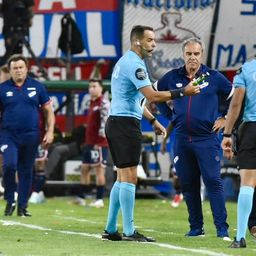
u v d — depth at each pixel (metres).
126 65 33.34
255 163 31.34
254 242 34.41
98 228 40.19
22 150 45.75
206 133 36.59
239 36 65.38
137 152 33.47
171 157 62.47
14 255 29.16
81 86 61.81
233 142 33.47
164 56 64.94
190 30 65.06
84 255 29.06
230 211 53.81
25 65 45.78
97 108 56.00
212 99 36.62
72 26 64.94
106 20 65.19
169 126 38.62
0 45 63.44
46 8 64.94
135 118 33.53
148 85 33.00
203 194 61.53
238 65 65.44
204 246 32.31
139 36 33.50
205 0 64.94
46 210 52.06
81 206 56.47
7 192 45.84
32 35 64.94
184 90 32.91
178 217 49.22
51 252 30.02
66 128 63.72
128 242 33.28
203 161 36.41
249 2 65.25
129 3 64.88
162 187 64.44
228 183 61.12
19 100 45.44
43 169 58.12
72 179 61.94
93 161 56.22
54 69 65.50
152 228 41.81
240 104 31.81
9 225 40.72
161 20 64.88
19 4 62.16
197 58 36.53
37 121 45.81
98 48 65.38
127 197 33.47
